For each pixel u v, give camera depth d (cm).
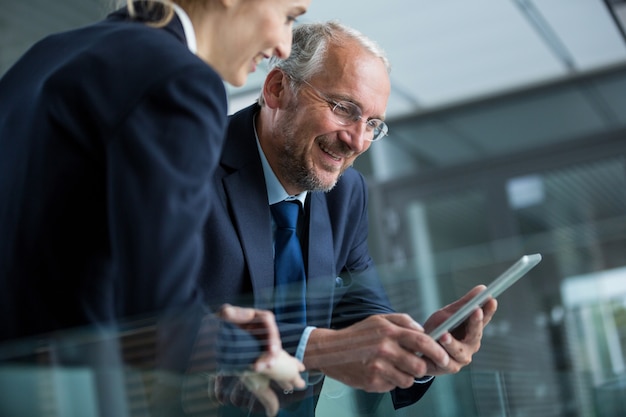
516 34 570
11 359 81
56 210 109
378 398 123
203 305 100
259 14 128
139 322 89
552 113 658
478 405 120
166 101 107
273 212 183
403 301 125
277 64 187
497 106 671
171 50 113
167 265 100
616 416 114
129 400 85
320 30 190
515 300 132
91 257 109
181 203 103
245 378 104
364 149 190
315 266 183
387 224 679
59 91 111
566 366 125
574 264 130
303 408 113
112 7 139
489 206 667
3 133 118
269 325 108
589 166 652
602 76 646
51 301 109
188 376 94
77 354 82
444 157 679
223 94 113
